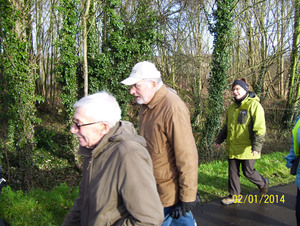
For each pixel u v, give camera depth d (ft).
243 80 11.85
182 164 6.38
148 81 6.83
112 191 4.34
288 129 43.01
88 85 33.24
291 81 42.91
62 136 38.24
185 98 35.94
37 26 42.39
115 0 32.12
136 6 36.04
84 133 4.79
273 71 48.88
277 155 20.29
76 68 31.14
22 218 10.01
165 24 37.78
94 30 33.60
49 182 28.66
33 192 13.10
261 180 11.87
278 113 45.80
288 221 10.56
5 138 29.30
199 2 35.73
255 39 47.60
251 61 45.39
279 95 51.26
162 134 6.70
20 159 26.84
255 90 42.86
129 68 35.17
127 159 4.35
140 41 35.06
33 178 27.84
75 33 30.07
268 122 46.34
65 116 32.81
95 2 31.94
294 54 41.24
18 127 26.40
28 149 26.84
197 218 10.75
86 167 5.05
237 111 11.65
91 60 33.47
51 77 58.54
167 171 6.84
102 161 4.60
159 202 4.48
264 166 17.34
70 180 29.76
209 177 15.28
